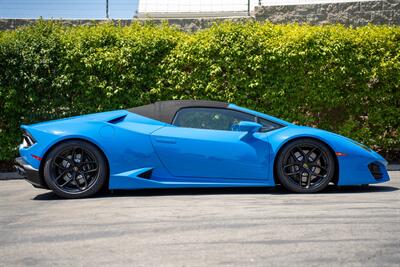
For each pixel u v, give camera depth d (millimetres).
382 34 8922
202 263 3266
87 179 5996
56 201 5750
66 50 8617
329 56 8820
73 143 5930
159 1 13789
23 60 8461
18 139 8594
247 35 8836
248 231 4023
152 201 5523
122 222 4418
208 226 4207
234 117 6219
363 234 3893
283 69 8797
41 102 8625
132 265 3258
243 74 8797
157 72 8789
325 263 3230
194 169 6047
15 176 8242
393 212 4707
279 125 6250
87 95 8664
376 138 9102
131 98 8719
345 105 9055
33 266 3293
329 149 6121
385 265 3180
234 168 6043
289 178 6062
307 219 4418
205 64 8812
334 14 11766
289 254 3420
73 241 3848
